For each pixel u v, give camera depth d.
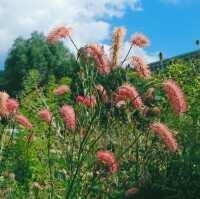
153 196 4.93
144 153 5.31
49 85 9.73
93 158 4.04
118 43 4.08
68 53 49.31
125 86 4.29
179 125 5.26
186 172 5.02
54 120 6.07
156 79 5.65
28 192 5.52
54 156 5.53
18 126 6.78
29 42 50.69
